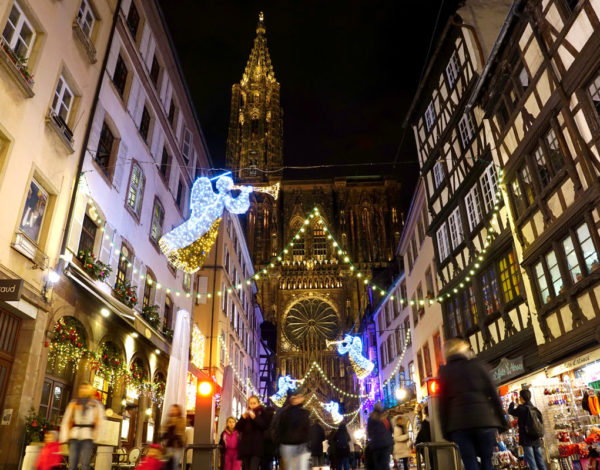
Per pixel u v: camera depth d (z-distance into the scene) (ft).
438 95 73.67
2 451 32.60
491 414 15.67
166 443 24.18
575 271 40.29
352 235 247.70
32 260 36.63
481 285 59.82
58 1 41.75
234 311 117.91
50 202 40.70
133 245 58.34
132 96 59.26
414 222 91.45
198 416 33.45
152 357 61.72
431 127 76.95
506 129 51.57
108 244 51.24
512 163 50.19
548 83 43.09
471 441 15.83
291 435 24.27
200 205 48.11
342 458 47.44
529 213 47.24
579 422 38.22
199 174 92.48
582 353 37.45
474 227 61.05
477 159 59.36
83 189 45.62
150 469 23.18
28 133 37.01
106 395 49.85
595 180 36.70
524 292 48.70
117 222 53.67
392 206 254.27
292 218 255.91
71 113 45.21
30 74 37.76
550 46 42.88
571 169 39.88
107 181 51.29
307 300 234.79
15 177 35.27
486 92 56.13
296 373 219.61
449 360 17.02
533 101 45.83
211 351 91.35
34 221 38.63
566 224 40.55
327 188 262.67
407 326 98.63
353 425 178.50
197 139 90.84
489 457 15.60
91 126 47.42
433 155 75.36
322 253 247.91
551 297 43.57
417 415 86.02
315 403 207.62
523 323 49.67
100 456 34.24
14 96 35.27
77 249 44.62
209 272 97.96
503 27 48.60
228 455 33.78
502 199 53.62
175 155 77.25
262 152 305.94
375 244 245.86
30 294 35.70
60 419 41.29
